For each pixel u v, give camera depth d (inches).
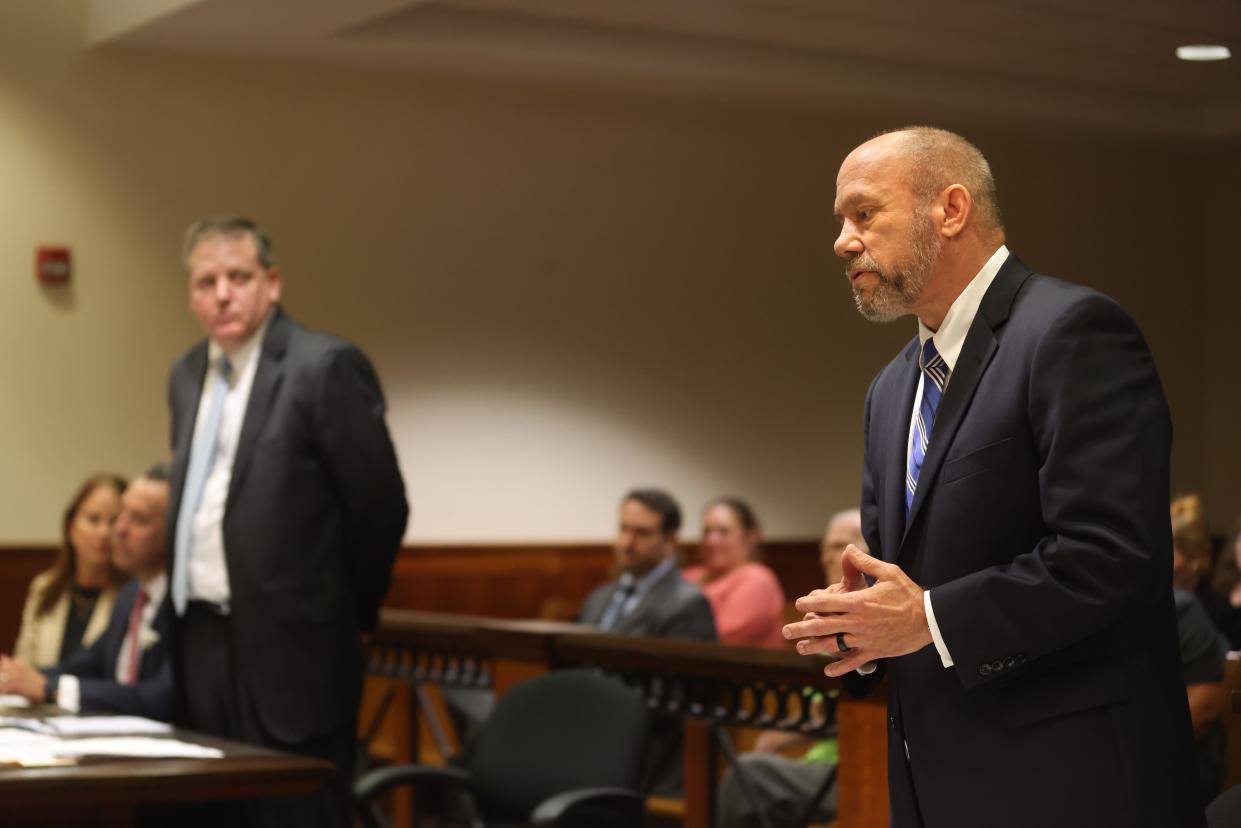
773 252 368.8
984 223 89.3
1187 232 423.2
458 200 331.3
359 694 169.0
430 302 328.5
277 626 161.3
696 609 229.3
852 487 380.2
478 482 334.6
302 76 314.7
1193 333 424.8
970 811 85.0
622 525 238.4
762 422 368.5
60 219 293.9
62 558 215.6
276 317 169.8
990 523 85.3
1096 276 407.2
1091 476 81.0
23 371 290.7
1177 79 350.0
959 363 88.0
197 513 166.6
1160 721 83.9
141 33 287.9
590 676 175.2
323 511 165.0
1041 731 83.6
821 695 167.5
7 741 138.6
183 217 304.2
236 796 125.9
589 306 346.9
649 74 319.9
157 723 154.7
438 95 328.5
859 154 90.0
